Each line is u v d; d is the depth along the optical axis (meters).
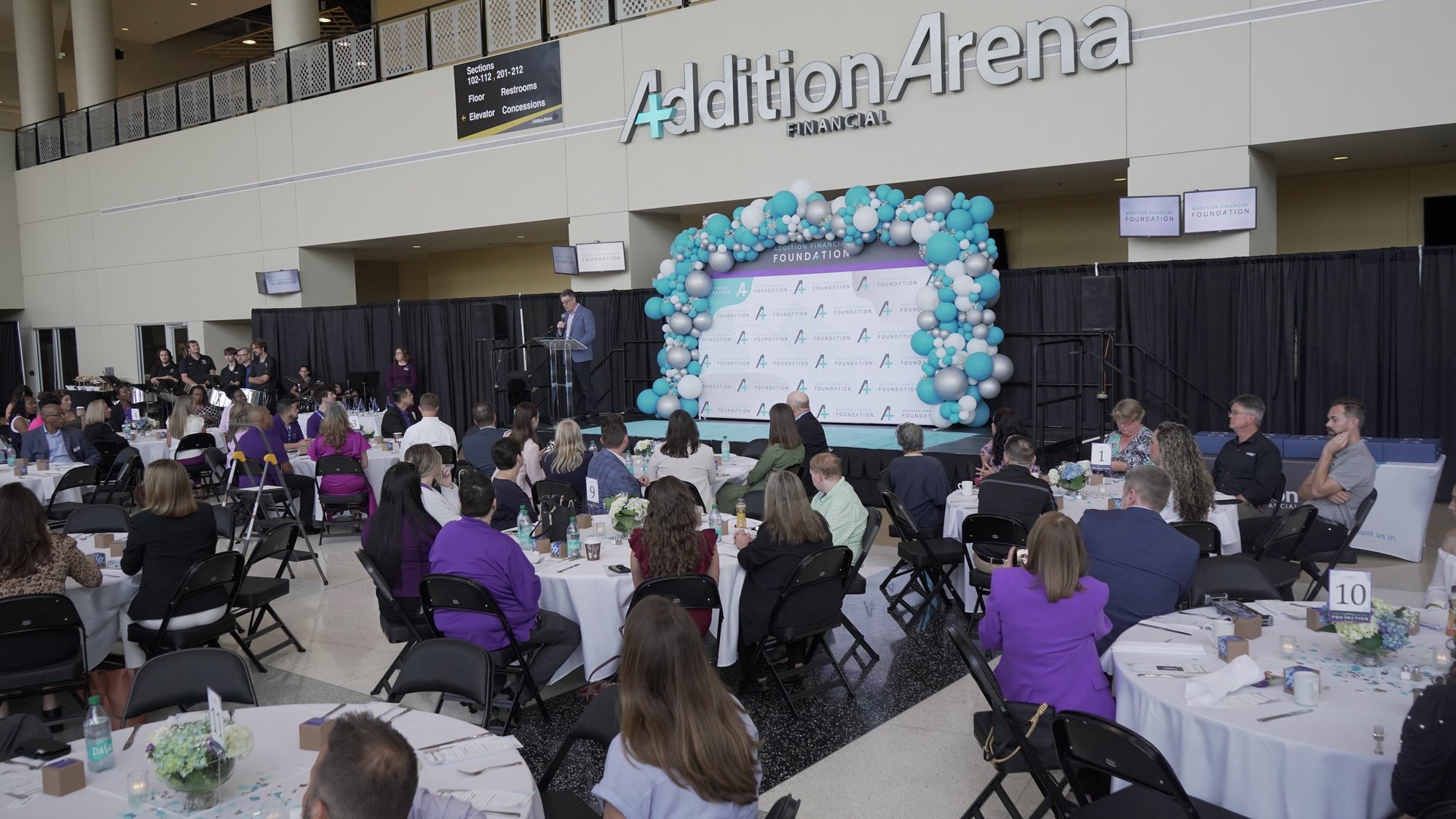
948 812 4.09
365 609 7.27
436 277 21.58
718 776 2.36
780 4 12.44
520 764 2.93
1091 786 3.75
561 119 14.42
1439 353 9.58
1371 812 2.80
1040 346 11.69
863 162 12.06
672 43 13.34
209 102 18.75
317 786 2.04
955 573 7.15
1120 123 10.55
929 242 10.99
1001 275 11.98
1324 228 12.67
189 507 5.38
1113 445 7.77
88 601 5.30
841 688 5.49
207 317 19.25
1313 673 3.16
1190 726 3.13
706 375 13.38
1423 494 7.62
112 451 11.13
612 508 5.79
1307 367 10.12
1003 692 3.91
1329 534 6.28
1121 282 10.71
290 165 17.58
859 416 12.31
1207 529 5.47
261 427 9.36
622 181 13.98
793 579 4.96
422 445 6.27
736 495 7.64
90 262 21.20
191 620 5.38
